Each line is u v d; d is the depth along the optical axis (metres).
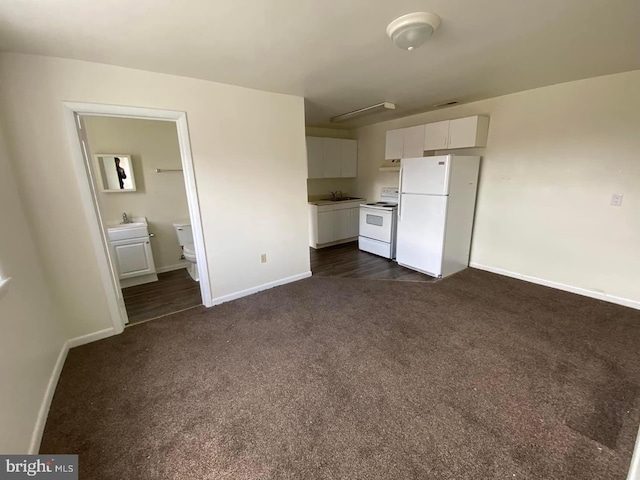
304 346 2.34
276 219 3.45
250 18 1.61
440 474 1.32
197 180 2.80
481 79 2.83
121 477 1.34
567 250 3.25
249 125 3.02
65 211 2.23
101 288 2.47
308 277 3.93
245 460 1.41
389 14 1.61
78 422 1.65
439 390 1.84
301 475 1.33
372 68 2.45
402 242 4.26
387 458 1.41
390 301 3.14
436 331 2.53
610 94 2.75
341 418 1.64
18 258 1.78
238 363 2.15
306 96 3.34
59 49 1.93
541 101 3.19
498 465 1.36
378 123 5.32
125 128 3.70
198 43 1.91
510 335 2.44
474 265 4.18
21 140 2.01
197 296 3.37
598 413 1.64
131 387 1.92
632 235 2.81
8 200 1.82
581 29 1.82
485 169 3.83
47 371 1.87
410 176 3.96
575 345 2.28
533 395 1.78
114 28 1.68
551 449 1.44
